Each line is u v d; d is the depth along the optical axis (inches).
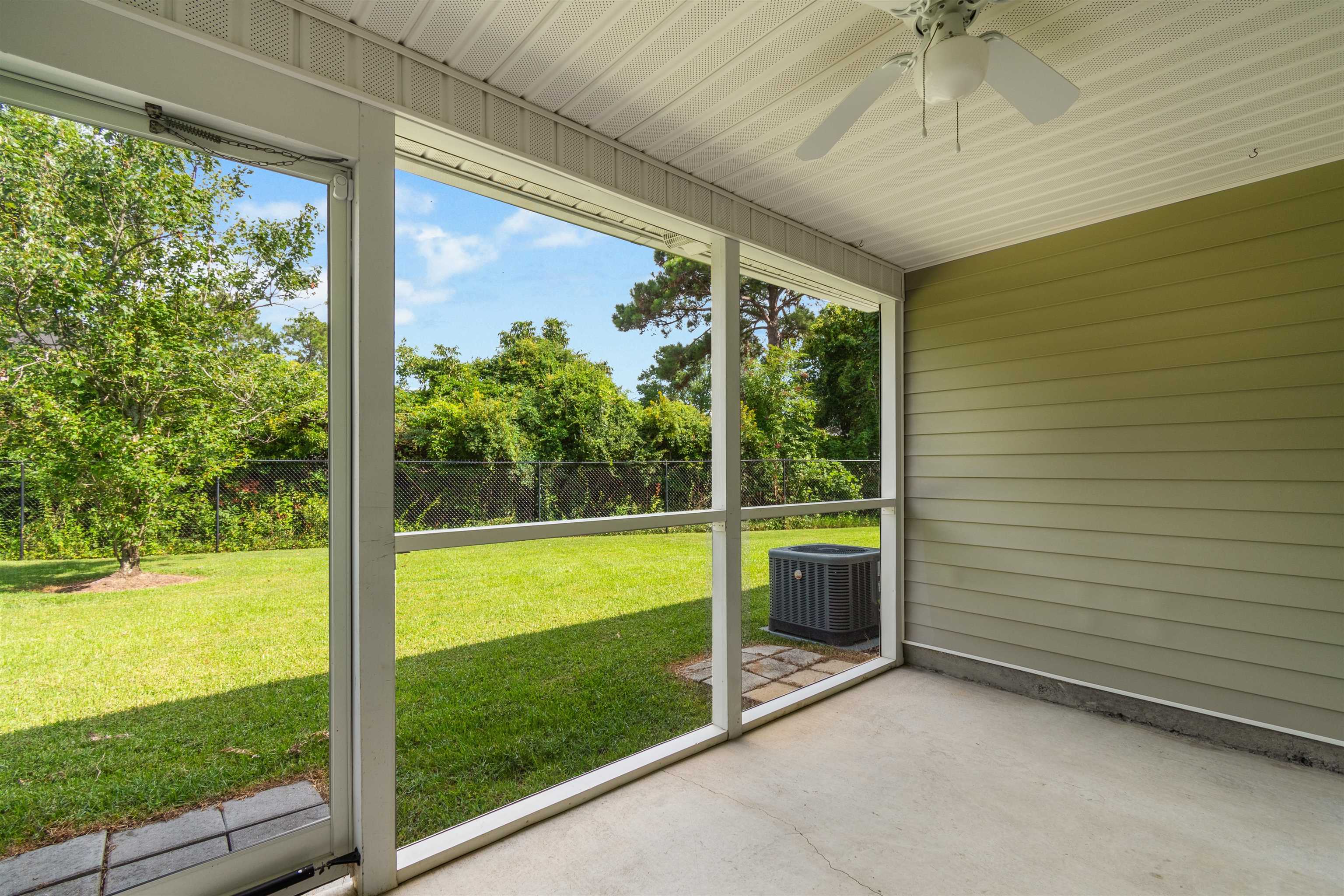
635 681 147.6
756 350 269.3
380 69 75.5
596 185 98.0
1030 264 144.9
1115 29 73.2
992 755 112.7
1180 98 88.0
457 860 82.3
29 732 60.9
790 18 72.0
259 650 73.7
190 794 68.6
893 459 165.5
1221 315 118.6
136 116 63.1
